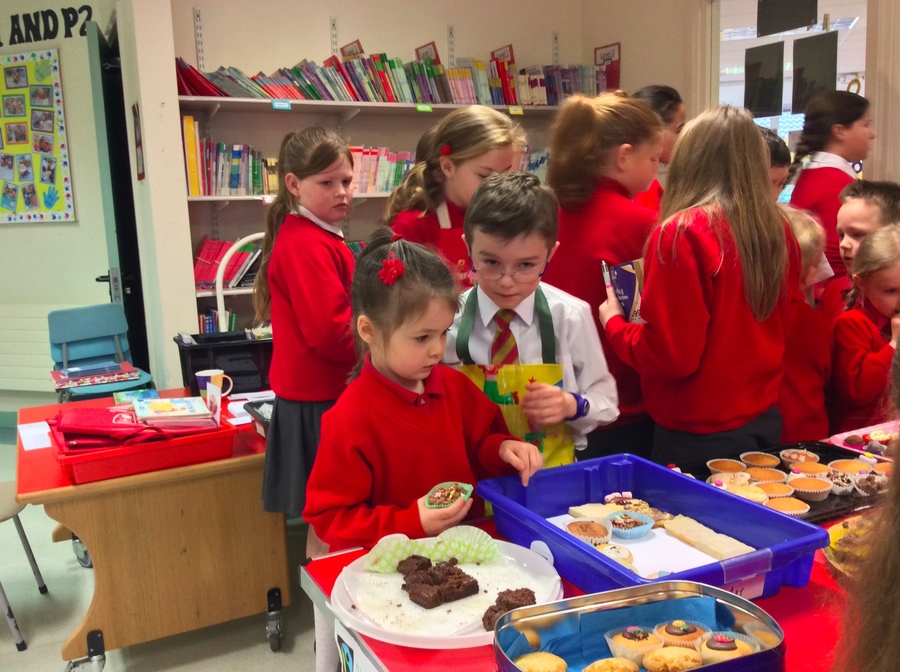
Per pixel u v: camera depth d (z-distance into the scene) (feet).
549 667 2.43
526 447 4.13
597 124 6.03
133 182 14.71
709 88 13.69
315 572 3.56
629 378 6.33
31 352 16.38
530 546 3.61
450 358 5.02
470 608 3.06
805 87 11.65
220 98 12.94
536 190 4.47
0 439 16.33
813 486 4.28
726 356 5.09
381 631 2.88
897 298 6.31
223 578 7.34
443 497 3.79
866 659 1.96
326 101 13.74
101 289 16.84
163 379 13.44
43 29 16.12
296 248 6.75
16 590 9.50
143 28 12.07
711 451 5.20
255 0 14.35
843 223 7.68
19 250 17.07
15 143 16.56
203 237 14.29
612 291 5.82
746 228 4.94
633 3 15.34
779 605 3.16
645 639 2.60
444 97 14.88
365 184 14.75
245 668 7.56
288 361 6.89
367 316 4.01
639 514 3.83
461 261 6.22
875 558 2.01
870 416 6.30
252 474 7.34
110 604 6.79
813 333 6.17
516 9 16.51
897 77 10.00
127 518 6.77
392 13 15.51
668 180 5.41
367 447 4.01
